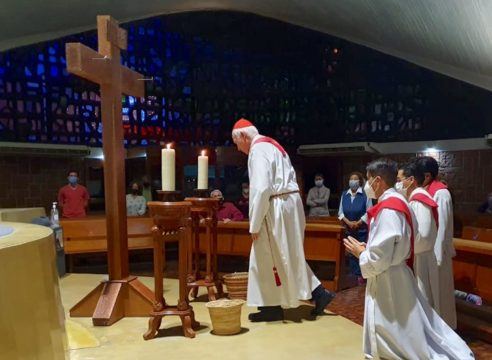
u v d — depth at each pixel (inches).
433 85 374.9
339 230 199.5
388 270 105.2
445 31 249.8
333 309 169.8
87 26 384.8
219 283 169.6
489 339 139.3
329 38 425.1
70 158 373.7
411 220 105.3
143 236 256.8
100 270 264.8
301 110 440.8
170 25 420.2
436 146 366.6
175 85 422.0
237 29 434.0
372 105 410.0
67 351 71.5
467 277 151.2
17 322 56.1
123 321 144.9
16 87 362.6
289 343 124.9
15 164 350.9
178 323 142.5
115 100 152.6
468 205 353.1
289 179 151.2
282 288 145.7
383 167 108.1
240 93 439.8
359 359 113.7
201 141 430.9
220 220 240.4
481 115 353.4
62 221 242.1
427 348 102.1
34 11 303.1
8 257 55.6
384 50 396.2
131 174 382.6
